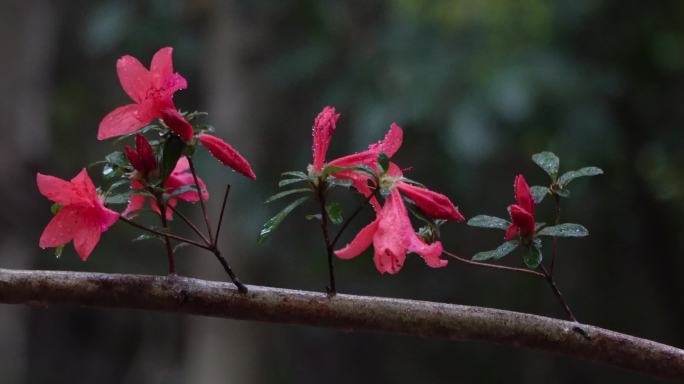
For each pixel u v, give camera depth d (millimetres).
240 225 7445
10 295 2229
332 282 2262
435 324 2246
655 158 8586
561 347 2250
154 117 2246
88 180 2209
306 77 7488
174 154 2242
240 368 8328
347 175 2293
